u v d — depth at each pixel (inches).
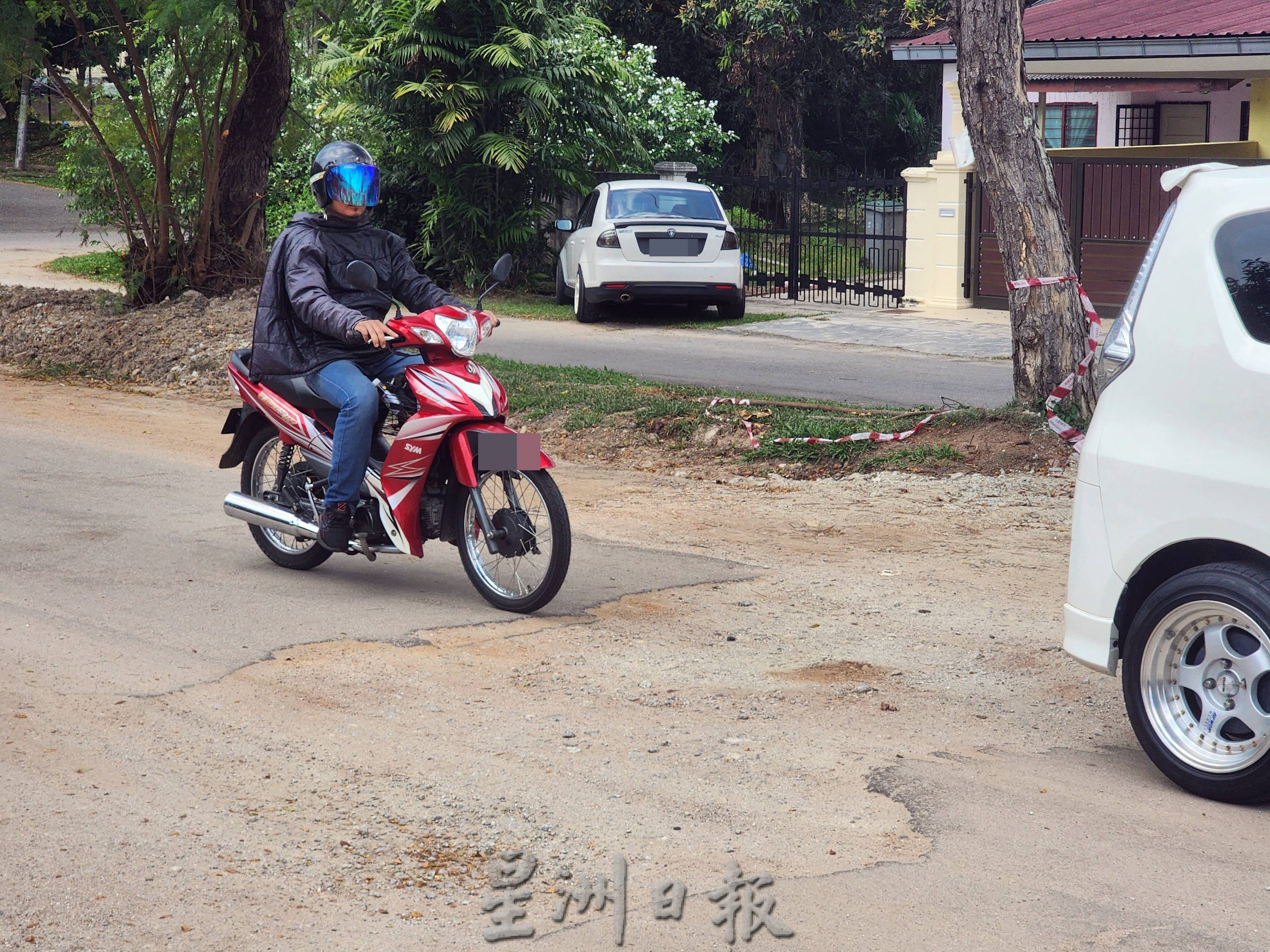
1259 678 169.6
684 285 717.9
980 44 378.0
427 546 308.0
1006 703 209.2
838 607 259.4
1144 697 181.0
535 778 177.5
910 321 738.8
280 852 156.1
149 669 217.8
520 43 791.7
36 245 1164.5
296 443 268.1
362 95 845.2
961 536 316.5
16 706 200.4
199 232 649.0
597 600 262.2
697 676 219.3
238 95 660.1
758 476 380.8
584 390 466.3
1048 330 386.3
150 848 156.2
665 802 170.7
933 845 159.5
